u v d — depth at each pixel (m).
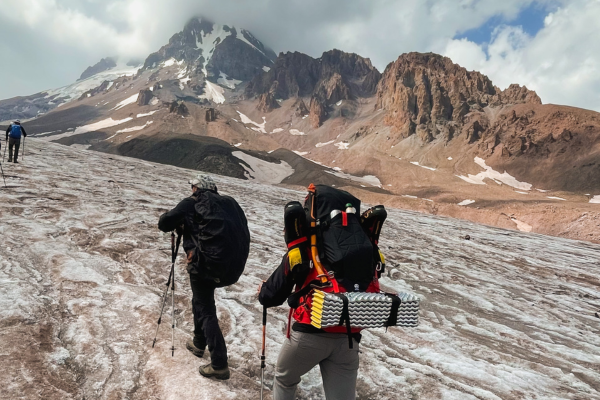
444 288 10.64
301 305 3.17
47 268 7.09
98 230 9.82
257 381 4.72
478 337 7.49
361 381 5.08
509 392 5.36
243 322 6.23
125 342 5.05
